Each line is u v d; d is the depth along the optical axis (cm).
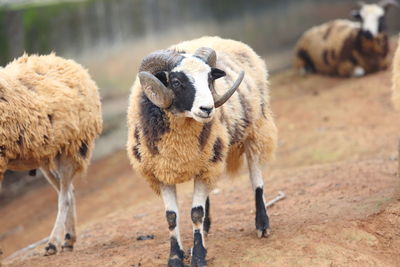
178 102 977
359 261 1015
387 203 1233
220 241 1174
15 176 2817
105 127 3002
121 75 3138
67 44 2948
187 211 1594
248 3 3741
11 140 1193
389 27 4022
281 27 3888
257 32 3762
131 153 1066
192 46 1189
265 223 1177
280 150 2264
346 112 2495
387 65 2983
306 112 2603
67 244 1375
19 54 2764
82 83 1345
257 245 1120
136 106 1055
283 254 1052
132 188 2425
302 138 2320
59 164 1334
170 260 1038
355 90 2725
